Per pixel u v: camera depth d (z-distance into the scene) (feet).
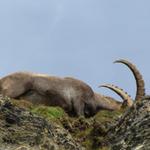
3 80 186.29
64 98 187.93
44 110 121.39
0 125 88.12
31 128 90.17
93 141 104.37
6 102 92.94
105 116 135.23
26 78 186.09
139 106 98.37
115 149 94.07
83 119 118.73
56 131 94.63
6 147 84.07
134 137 90.58
